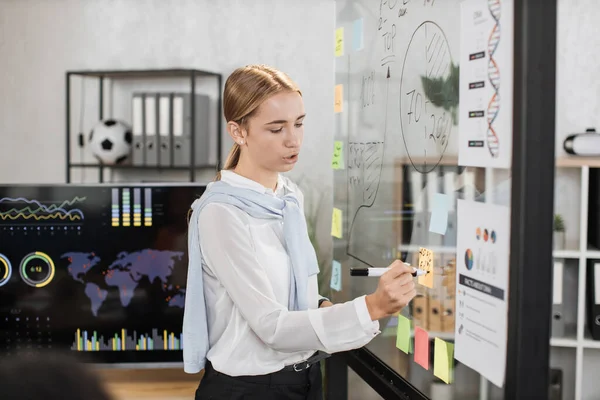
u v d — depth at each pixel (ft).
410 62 4.62
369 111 5.45
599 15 9.42
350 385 6.17
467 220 3.80
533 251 3.17
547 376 3.23
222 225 4.30
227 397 4.49
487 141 3.55
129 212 8.77
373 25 5.34
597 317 8.54
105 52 12.14
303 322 4.09
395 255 4.92
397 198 4.87
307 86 11.48
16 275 8.80
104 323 8.87
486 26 3.55
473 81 3.69
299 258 4.56
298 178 11.43
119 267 8.83
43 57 12.29
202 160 11.71
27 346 8.86
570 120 9.52
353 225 5.85
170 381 9.04
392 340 4.99
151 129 11.29
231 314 4.50
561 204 9.08
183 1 11.83
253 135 4.43
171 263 8.82
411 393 4.59
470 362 3.77
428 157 4.34
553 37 3.12
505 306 3.40
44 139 12.41
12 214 8.75
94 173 12.42
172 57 11.93
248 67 4.55
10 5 12.30
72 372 1.17
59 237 8.79
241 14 11.66
